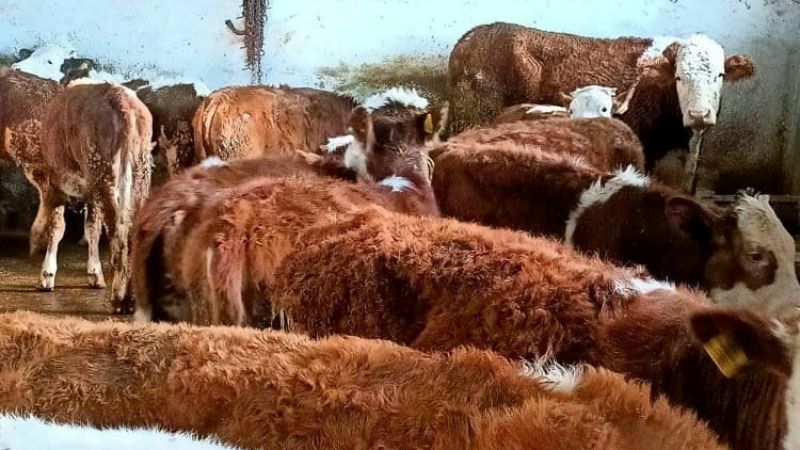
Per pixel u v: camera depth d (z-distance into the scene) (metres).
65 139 3.48
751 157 3.69
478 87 4.08
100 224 3.41
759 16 3.75
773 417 1.39
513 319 1.68
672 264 2.27
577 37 4.10
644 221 2.36
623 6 4.04
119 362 1.54
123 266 3.01
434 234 1.99
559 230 2.53
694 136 3.74
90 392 1.48
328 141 3.70
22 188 3.66
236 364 1.48
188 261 2.36
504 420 1.25
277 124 3.80
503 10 4.10
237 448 1.31
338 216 2.19
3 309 2.86
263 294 2.16
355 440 1.31
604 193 2.48
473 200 2.71
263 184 2.48
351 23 3.99
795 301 2.07
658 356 1.54
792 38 3.68
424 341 1.78
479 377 1.39
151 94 3.86
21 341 1.60
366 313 1.92
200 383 1.44
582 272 1.75
